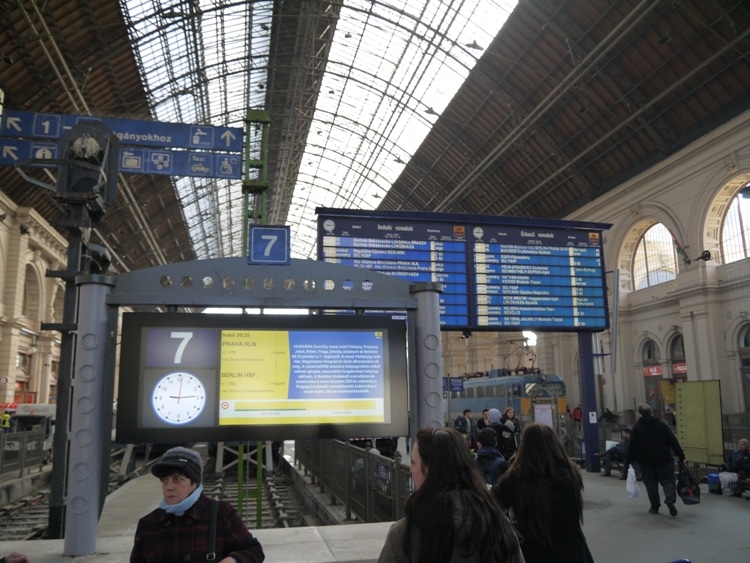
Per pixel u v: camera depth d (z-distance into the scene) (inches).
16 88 943.7
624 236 1136.2
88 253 351.3
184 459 112.1
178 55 1227.9
